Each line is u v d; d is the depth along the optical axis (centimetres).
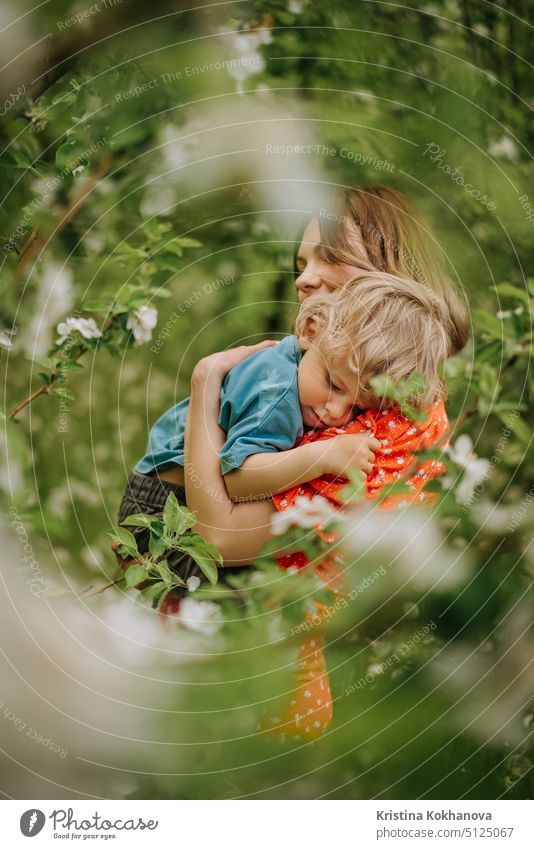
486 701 176
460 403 224
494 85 278
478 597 181
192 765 137
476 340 225
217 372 197
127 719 135
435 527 182
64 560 294
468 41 283
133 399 383
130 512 207
